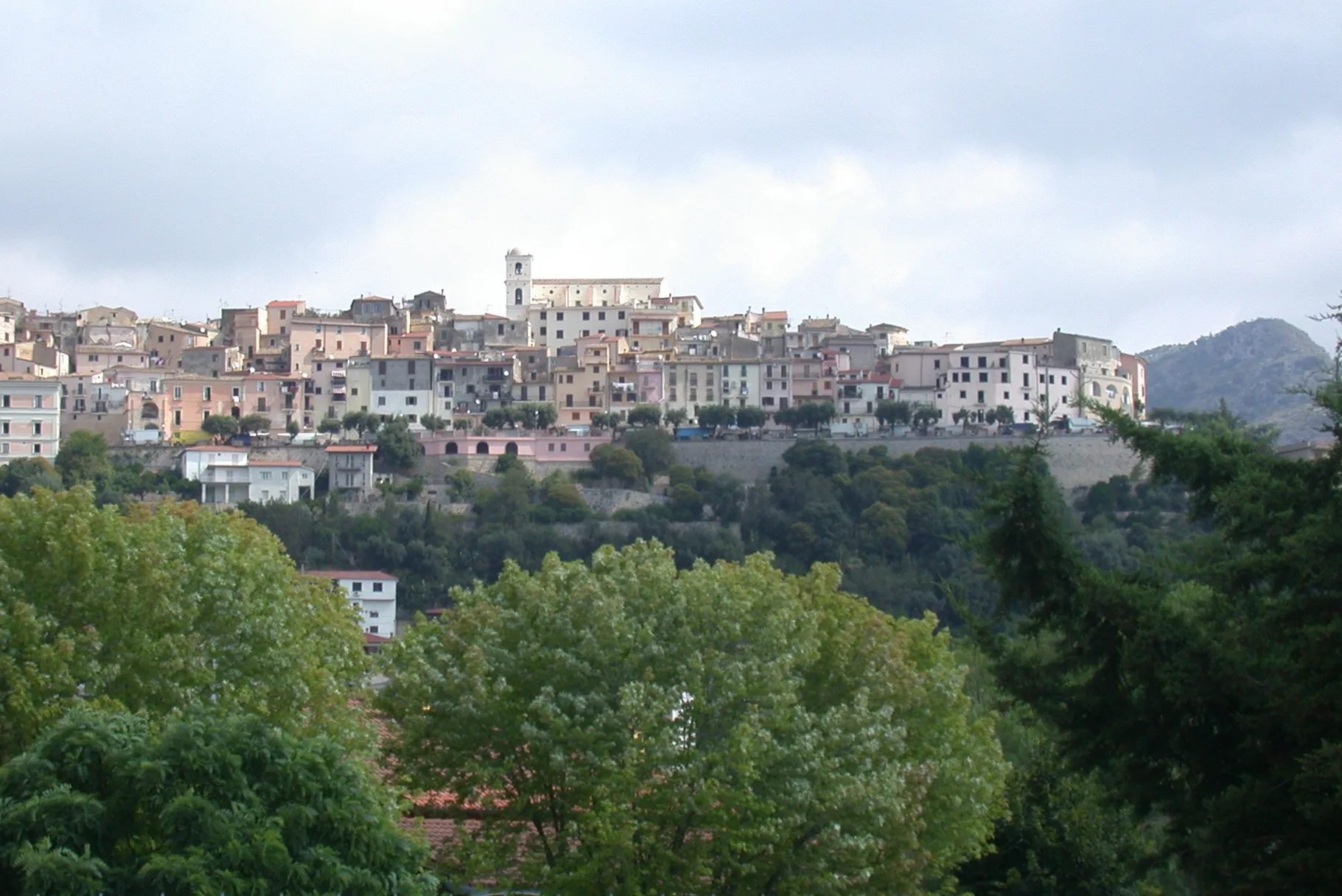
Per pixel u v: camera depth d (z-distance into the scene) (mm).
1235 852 59031
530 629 75750
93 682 72062
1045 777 89438
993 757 86125
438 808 79750
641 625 75688
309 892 51156
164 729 62500
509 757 72188
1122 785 64188
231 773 52875
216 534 84500
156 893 49500
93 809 50812
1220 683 60219
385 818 56781
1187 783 63375
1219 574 62969
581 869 67000
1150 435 68500
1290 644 61031
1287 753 59156
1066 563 64375
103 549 77562
